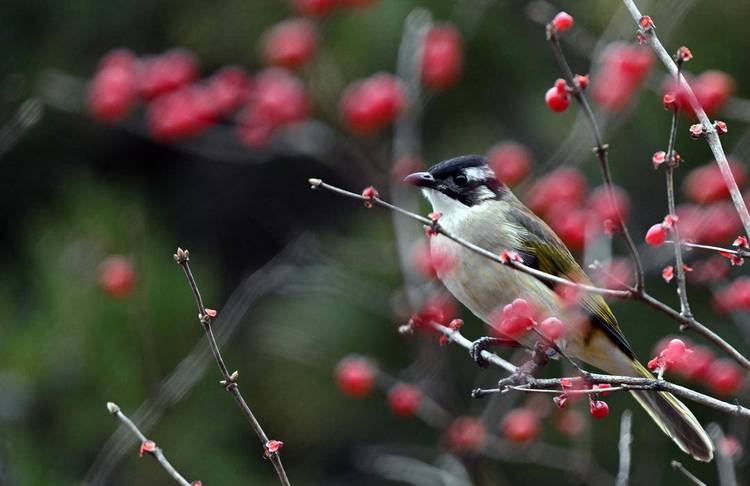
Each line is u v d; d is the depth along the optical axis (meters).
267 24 15.07
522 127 14.19
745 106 10.74
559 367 12.77
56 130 15.95
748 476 12.24
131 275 11.57
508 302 10.26
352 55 13.87
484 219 10.83
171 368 12.19
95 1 15.41
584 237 10.78
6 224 15.71
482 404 12.61
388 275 12.59
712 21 13.11
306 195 16.88
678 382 12.45
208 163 16.92
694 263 11.84
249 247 16.88
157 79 12.41
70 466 11.89
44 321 12.33
